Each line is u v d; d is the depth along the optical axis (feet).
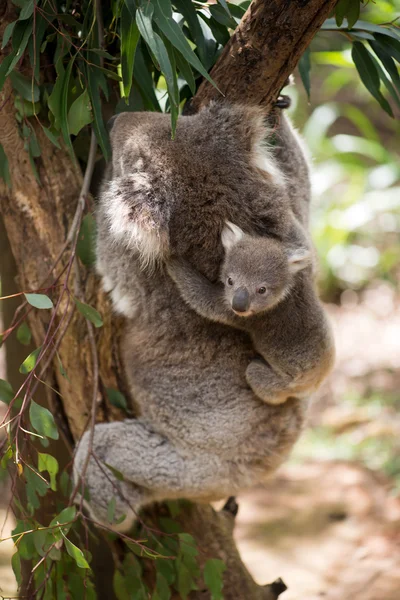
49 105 12.03
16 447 11.12
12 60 11.60
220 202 12.39
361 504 24.94
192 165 12.30
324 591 20.93
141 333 13.39
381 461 26.99
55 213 13.37
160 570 14.01
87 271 13.46
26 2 11.73
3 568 21.21
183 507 15.21
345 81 41.19
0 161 13.01
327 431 29.14
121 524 13.55
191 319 13.06
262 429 13.55
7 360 16.46
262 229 12.71
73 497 12.29
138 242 12.05
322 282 36.91
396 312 36.06
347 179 43.11
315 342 12.62
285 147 14.06
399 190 38.40
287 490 26.00
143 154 12.26
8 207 13.56
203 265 12.68
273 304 12.32
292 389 12.83
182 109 14.25
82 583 13.26
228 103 12.48
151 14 10.83
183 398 13.41
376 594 20.53
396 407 29.89
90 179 13.20
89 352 13.66
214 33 13.28
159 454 13.50
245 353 13.26
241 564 16.02
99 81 12.35
